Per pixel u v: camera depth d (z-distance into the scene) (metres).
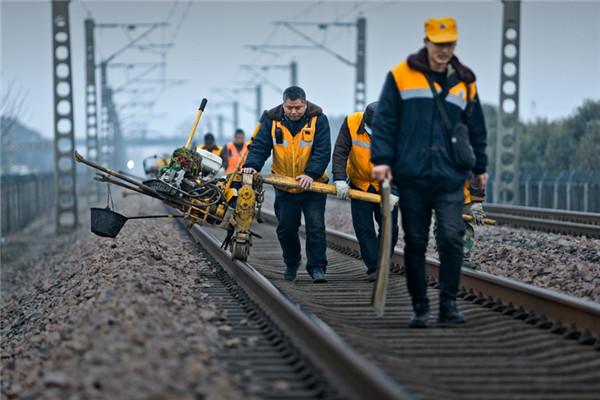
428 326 16.05
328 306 18.70
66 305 21.36
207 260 28.00
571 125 87.25
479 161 15.78
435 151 15.04
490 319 16.61
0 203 64.00
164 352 12.85
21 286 41.06
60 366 13.22
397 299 19.61
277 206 22.50
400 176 15.28
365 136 21.22
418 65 15.06
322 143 21.19
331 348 12.07
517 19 67.12
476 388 11.84
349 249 31.41
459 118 15.26
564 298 15.70
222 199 21.88
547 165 87.00
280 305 15.85
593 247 28.06
